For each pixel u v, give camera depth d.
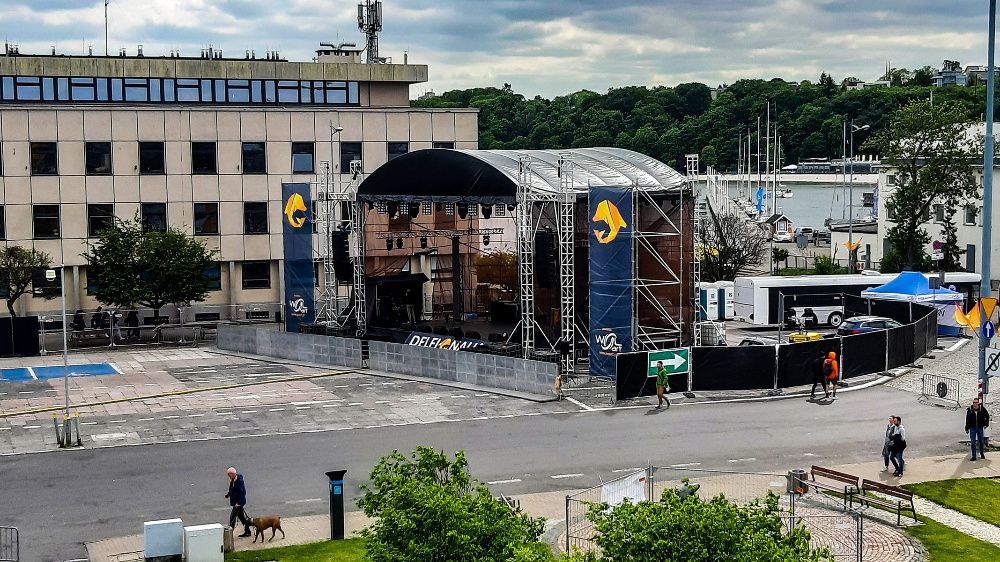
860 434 43.31
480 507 22.12
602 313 54.75
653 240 59.31
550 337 61.44
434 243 79.88
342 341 60.53
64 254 75.12
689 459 39.97
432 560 21.47
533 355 55.66
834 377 49.59
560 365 54.59
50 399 52.19
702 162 198.75
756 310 74.62
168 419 47.75
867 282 75.94
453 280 75.69
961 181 86.00
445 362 55.81
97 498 36.28
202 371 59.69
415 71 88.06
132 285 70.12
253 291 80.12
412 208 69.56
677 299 59.31
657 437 43.31
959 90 186.00
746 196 161.88
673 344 59.22
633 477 30.83
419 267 81.06
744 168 196.38
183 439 44.16
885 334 55.66
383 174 66.19
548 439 43.25
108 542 31.75
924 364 58.03
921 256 87.88
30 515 34.44
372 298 73.06
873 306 71.00
